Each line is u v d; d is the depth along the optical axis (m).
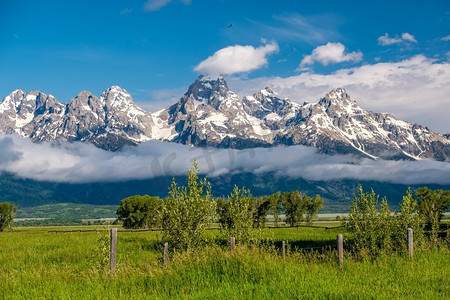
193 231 18.22
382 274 14.05
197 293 11.51
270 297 10.83
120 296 11.39
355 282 12.60
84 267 16.72
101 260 15.75
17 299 11.70
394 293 11.39
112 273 14.39
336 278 12.95
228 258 14.66
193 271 13.59
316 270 13.95
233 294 11.13
